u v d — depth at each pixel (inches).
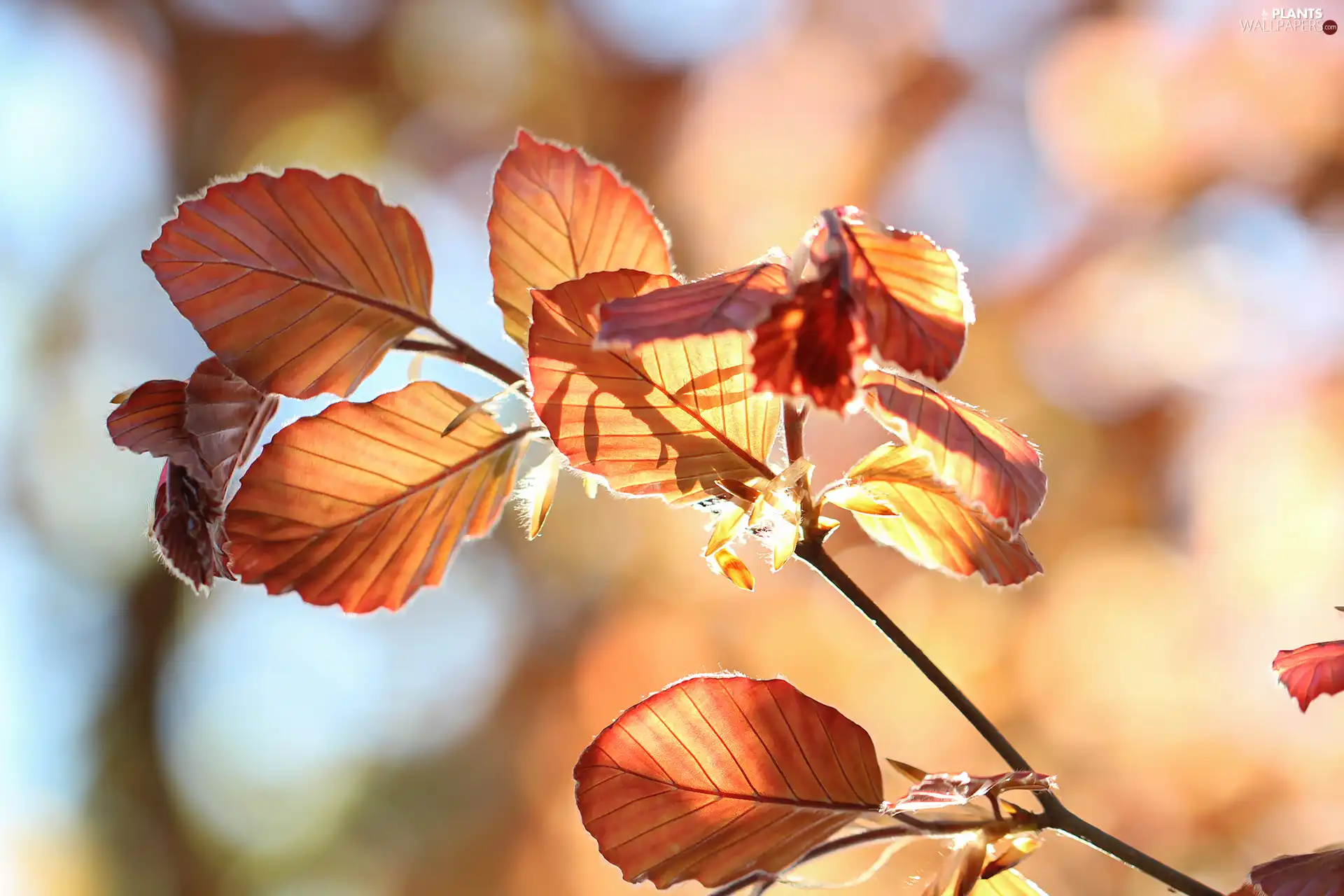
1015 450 28.1
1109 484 110.0
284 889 157.0
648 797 28.8
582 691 128.6
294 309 29.0
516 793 133.6
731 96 136.1
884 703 104.2
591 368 28.4
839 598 108.7
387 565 29.2
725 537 28.8
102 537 173.5
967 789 28.4
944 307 27.4
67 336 172.9
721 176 133.9
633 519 127.3
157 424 28.8
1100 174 112.4
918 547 29.5
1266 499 101.1
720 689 28.8
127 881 161.3
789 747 28.8
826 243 27.4
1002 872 29.1
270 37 152.6
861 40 128.0
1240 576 99.2
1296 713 91.6
